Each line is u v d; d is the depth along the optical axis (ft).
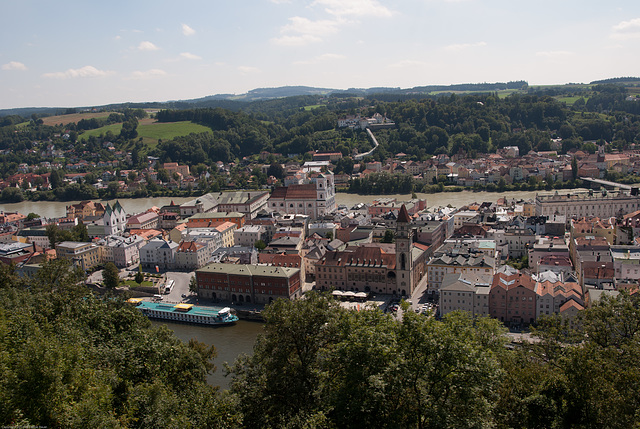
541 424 342.64
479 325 444.96
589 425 327.06
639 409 319.06
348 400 319.68
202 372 456.86
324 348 374.02
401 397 326.85
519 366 411.13
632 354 364.79
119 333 469.98
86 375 334.03
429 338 327.67
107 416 288.92
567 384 345.72
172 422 302.04
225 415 328.08
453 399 318.04
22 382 300.20
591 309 457.68
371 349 327.67
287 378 354.74
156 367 402.31
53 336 391.04
